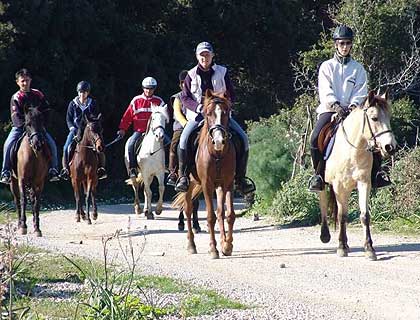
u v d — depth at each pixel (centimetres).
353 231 1734
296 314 1019
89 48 3238
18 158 1784
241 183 1506
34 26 3031
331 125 1436
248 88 4119
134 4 3606
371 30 2788
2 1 2955
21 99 1811
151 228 1944
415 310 1048
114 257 1434
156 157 2152
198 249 1566
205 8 3812
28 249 1382
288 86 4044
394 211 1789
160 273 1288
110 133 3422
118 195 3253
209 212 1442
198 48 1454
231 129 1478
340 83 1446
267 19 3938
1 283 855
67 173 2120
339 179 1407
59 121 3127
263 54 4075
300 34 4009
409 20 2820
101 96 3219
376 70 2812
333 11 3164
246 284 1211
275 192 2119
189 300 1053
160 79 3347
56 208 2628
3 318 871
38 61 3055
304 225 1873
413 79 2723
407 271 1298
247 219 2011
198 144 1454
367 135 1339
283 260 1418
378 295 1135
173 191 3161
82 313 989
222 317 998
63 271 1262
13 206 2516
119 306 888
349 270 1312
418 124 2700
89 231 1908
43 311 1002
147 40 3350
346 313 1029
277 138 2189
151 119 2162
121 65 3331
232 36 3925
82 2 3166
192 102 1456
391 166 1884
